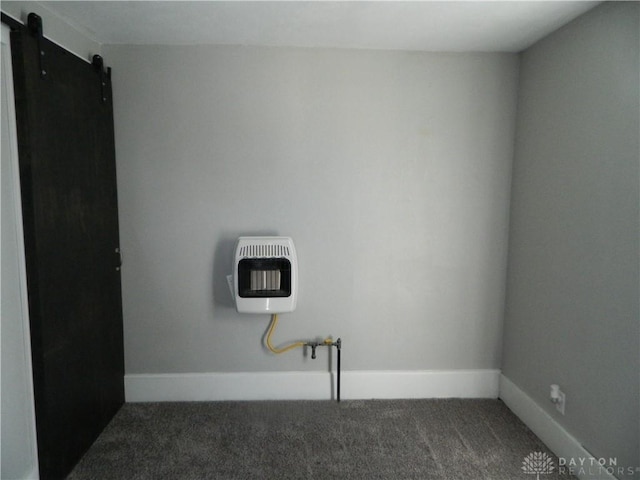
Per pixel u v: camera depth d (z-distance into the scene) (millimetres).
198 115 2389
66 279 1855
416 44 2316
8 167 1545
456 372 2594
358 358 2586
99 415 2188
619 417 1657
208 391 2555
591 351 1818
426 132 2463
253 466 1959
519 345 2420
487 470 1941
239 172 2434
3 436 1545
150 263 2461
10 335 1570
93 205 2109
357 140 2447
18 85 1561
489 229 2539
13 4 1604
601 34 1754
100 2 1783
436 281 2559
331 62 2395
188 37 2236
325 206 2477
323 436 2195
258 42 2318
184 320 2512
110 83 2320
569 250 1968
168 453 2047
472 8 1839
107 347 2285
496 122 2471
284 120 2414
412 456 2037
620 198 1648
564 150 2004
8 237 1552
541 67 2203
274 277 2314
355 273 2531
